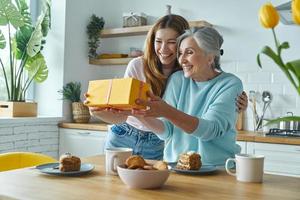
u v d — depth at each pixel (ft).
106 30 12.48
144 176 3.31
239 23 10.94
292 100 10.19
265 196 3.19
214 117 4.35
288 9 8.66
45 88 12.21
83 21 12.56
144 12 12.59
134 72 5.95
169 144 4.94
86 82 12.75
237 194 3.25
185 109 5.00
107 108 3.99
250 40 10.76
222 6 11.21
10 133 10.16
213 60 4.80
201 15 11.55
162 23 5.57
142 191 3.30
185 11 11.82
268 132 9.53
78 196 3.10
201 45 4.55
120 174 3.44
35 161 5.64
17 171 4.12
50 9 11.42
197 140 4.72
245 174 3.73
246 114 10.79
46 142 11.32
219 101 4.52
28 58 10.98
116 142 6.18
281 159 8.54
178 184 3.60
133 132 6.06
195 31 4.64
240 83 4.79
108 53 13.23
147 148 6.07
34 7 12.27
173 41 5.47
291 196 3.21
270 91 10.49
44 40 11.38
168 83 5.42
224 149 4.71
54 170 4.02
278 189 3.46
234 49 10.99
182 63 4.77
